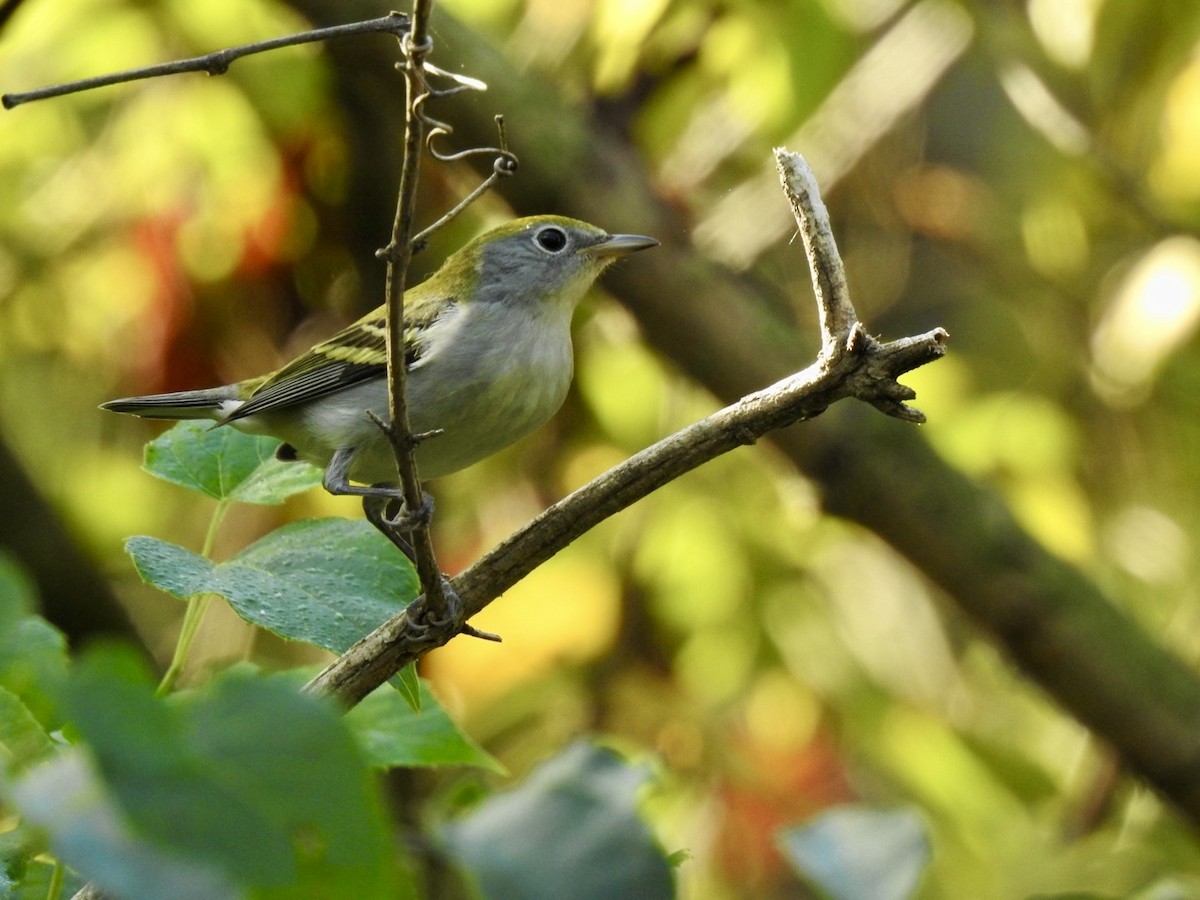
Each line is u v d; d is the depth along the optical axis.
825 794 10.44
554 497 11.47
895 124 12.05
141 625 13.36
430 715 5.83
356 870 2.44
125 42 11.07
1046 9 10.66
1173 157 10.73
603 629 10.94
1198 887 5.81
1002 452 11.74
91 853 2.23
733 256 10.81
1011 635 10.41
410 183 4.76
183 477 6.08
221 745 2.40
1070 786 11.52
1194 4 10.42
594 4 10.82
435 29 10.10
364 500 9.44
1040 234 12.12
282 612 5.12
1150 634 10.56
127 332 11.26
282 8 10.41
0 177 11.46
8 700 4.38
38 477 12.45
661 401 11.61
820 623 11.31
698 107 11.23
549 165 10.23
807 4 10.20
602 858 3.07
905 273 12.84
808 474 10.21
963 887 10.54
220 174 10.92
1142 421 11.55
